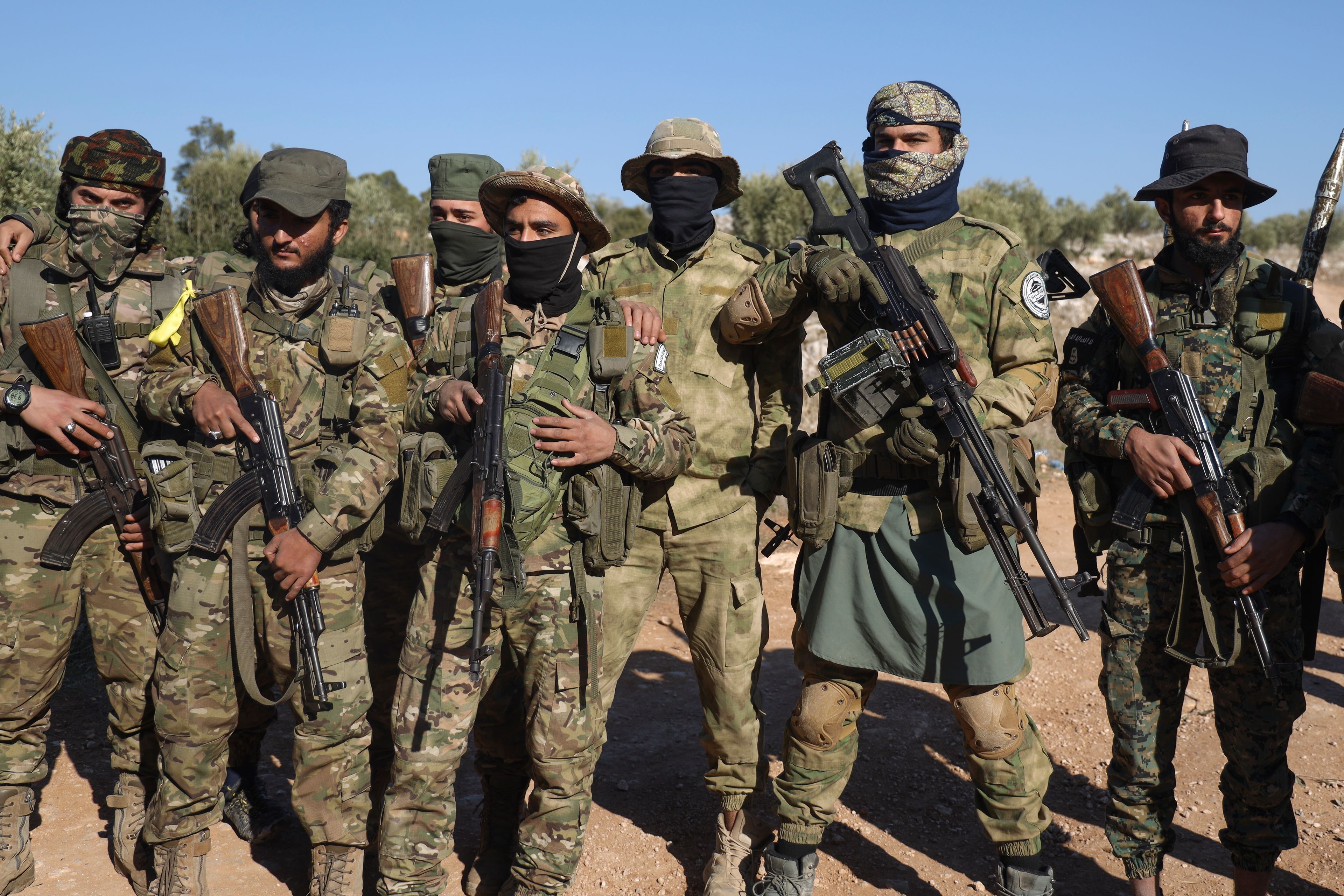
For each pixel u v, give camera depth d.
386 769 3.75
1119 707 3.23
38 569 3.26
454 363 3.10
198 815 3.13
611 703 3.50
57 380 3.21
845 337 3.31
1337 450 2.95
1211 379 3.15
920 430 2.96
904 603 3.10
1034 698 5.14
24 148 10.57
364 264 3.53
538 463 2.85
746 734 3.43
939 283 3.18
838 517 3.21
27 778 3.34
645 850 3.75
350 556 3.12
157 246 3.61
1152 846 3.21
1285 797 3.15
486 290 3.09
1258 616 2.97
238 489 2.99
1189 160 3.11
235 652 3.10
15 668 3.24
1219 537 2.99
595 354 3.03
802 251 3.22
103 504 3.28
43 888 3.37
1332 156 3.59
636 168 3.61
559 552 2.97
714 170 3.54
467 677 2.94
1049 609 6.46
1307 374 3.04
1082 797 4.16
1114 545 3.27
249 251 3.38
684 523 3.38
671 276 3.54
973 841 3.85
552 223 3.00
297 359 3.18
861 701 3.32
